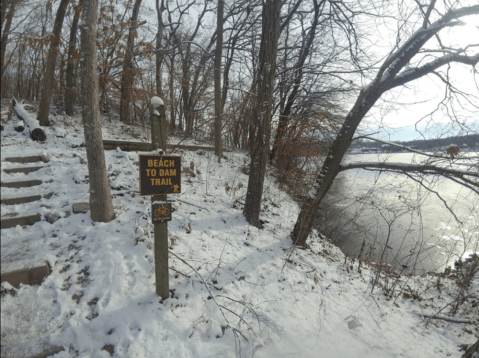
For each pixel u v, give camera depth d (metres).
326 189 5.46
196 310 3.26
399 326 4.10
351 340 3.59
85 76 3.86
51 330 2.65
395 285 5.32
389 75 4.84
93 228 3.99
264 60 5.19
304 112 10.58
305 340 3.37
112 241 3.82
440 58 4.68
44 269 3.12
